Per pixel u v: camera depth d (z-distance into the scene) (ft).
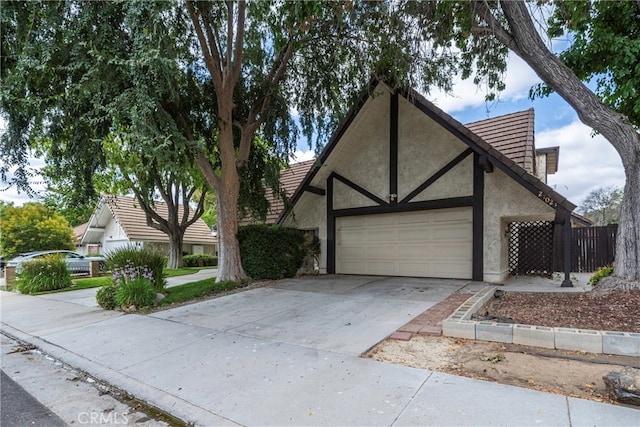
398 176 33.83
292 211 38.50
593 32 24.70
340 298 24.79
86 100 24.29
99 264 54.44
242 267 33.99
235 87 33.35
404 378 11.53
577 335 12.98
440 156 31.60
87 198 27.50
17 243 72.38
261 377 12.50
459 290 25.46
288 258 35.88
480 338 14.69
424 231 33.17
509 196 28.14
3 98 22.22
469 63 26.48
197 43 29.91
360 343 15.17
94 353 16.51
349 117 32.91
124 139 23.54
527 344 13.82
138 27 20.85
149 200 57.93
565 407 9.33
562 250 36.04
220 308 23.89
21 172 25.07
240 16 28.48
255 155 36.27
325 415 9.68
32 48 21.01
